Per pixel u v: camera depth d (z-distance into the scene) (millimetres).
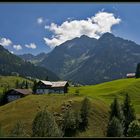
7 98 136500
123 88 151500
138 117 78812
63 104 91188
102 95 144000
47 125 30000
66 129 73438
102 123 81188
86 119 78062
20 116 87750
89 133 75125
